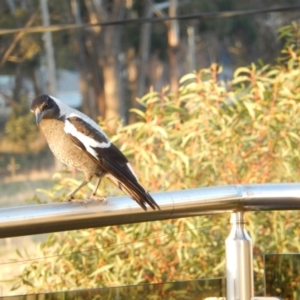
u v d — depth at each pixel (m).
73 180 10.26
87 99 67.31
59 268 9.77
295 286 6.45
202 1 63.75
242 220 5.89
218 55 72.69
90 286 9.72
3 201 35.22
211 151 10.60
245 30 65.69
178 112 11.02
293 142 10.62
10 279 9.44
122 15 62.41
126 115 71.94
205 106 10.88
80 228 5.54
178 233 9.66
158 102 12.30
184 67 74.88
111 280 9.72
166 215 5.75
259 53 66.19
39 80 71.81
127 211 5.63
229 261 5.81
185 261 9.83
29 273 9.52
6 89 81.75
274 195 5.77
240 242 5.79
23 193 38.41
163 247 9.83
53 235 10.03
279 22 62.62
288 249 9.93
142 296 5.97
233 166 10.52
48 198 11.55
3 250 17.28
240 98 10.88
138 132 10.51
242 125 10.88
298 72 11.24
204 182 10.67
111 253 9.77
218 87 10.95
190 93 11.12
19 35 56.97
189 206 5.74
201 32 68.50
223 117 10.76
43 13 57.72
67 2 61.09
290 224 9.96
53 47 64.06
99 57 62.41
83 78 66.31
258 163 10.57
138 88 67.00
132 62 70.38
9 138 65.88
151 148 10.53
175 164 10.47
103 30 61.00
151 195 5.71
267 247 10.09
